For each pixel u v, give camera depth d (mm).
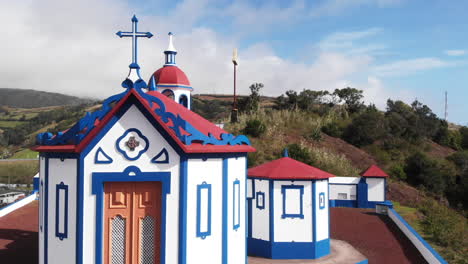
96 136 8602
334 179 26000
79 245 8508
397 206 28578
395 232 18391
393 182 37594
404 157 45750
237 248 10156
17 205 23609
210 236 9211
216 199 9367
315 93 58625
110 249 8703
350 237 17391
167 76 14367
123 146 8641
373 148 45781
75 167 8727
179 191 8719
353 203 25656
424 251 14125
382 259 14023
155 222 8852
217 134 10859
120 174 8602
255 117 42844
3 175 54312
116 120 8625
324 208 14117
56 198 9055
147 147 8680
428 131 60188
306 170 13930
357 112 57469
